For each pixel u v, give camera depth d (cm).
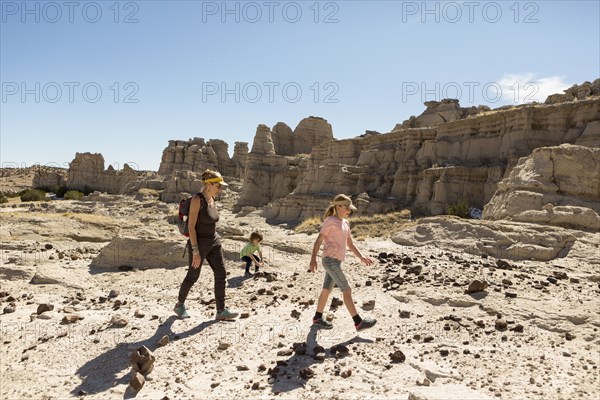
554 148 1647
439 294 798
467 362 558
